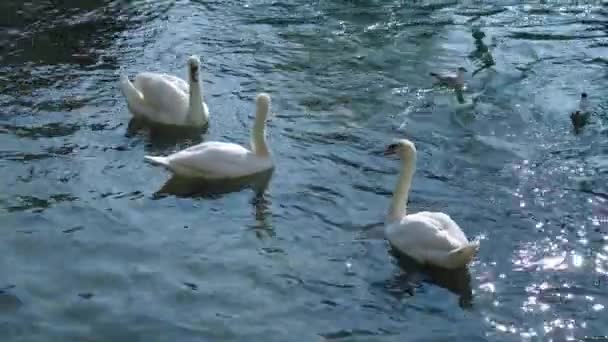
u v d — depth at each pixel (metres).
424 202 14.91
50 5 23.00
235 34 21.84
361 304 12.29
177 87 17.92
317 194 15.07
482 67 20.19
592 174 15.78
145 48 20.95
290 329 11.77
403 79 19.66
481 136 17.19
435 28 22.36
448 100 18.64
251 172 15.55
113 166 15.84
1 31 21.41
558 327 11.91
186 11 23.14
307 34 21.95
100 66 19.94
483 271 13.02
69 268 12.92
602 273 13.02
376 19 22.86
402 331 11.77
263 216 14.40
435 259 12.94
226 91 18.92
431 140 17.02
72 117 17.56
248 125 17.61
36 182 15.16
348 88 19.19
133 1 23.59
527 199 15.01
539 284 12.76
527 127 17.55
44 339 11.48
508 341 11.63
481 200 14.98
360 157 16.34
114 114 17.80
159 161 15.30
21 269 12.85
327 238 13.81
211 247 13.52
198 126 17.41
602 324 11.97
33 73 19.42
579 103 18.33
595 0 23.88
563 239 13.84
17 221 14.01
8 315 11.89
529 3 23.80
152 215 14.32
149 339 11.52
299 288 12.59
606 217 14.44
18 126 17.09
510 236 13.91
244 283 12.69
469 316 12.09
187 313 12.02
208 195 14.98
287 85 19.28
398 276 12.88
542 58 20.67
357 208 14.67
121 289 12.48
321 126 17.48
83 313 11.98
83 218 14.16
